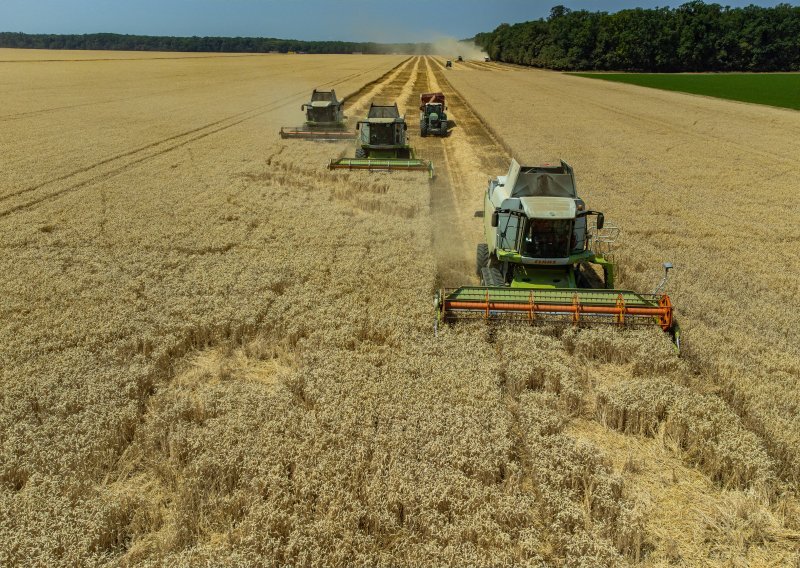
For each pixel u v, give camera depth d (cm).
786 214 1822
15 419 734
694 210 1848
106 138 2969
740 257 1427
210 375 889
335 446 690
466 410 755
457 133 3406
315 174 2241
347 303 1095
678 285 1219
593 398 836
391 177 2166
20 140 2884
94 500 604
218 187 2016
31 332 962
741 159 2719
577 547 555
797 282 1269
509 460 695
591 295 1007
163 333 976
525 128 3403
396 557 551
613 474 657
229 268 1286
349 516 579
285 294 1153
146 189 1986
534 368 872
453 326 1002
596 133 3384
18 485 650
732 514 614
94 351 920
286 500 600
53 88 5750
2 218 1644
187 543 570
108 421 725
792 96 5847
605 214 1767
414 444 688
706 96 5869
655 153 2823
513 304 986
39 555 532
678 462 709
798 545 582
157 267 1284
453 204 1912
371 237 1499
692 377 870
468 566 533
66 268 1290
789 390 824
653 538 593
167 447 702
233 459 656
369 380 823
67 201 1827
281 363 922
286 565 536
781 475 680
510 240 1080
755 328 1027
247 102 4734
